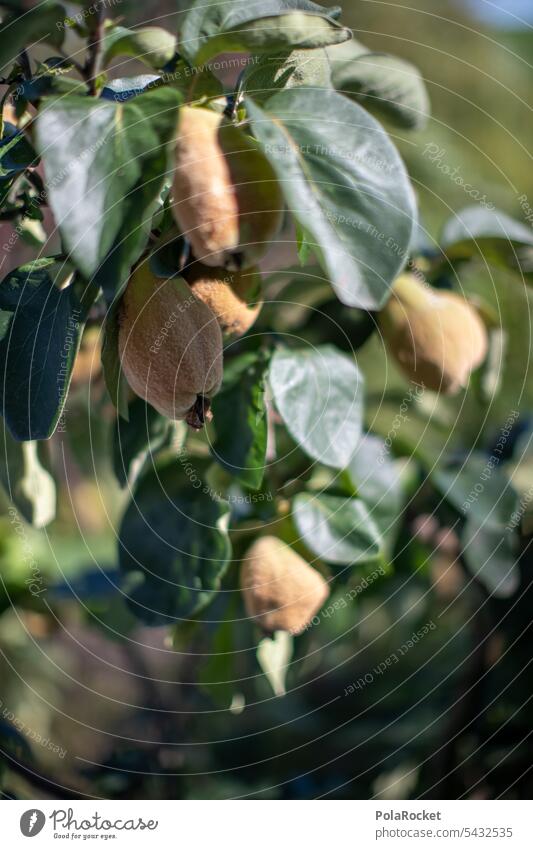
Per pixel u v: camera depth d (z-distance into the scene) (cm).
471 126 251
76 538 107
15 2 56
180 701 113
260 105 54
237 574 73
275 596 67
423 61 251
